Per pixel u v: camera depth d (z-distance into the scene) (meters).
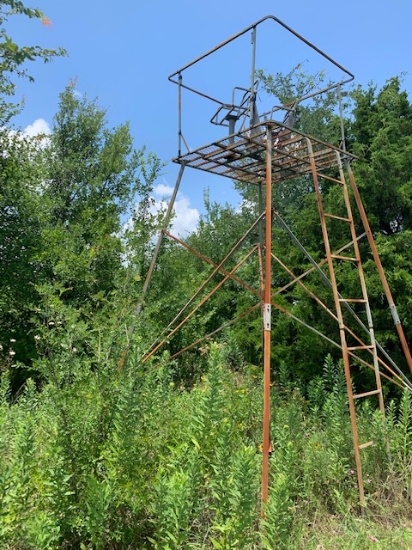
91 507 2.68
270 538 2.88
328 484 4.29
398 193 7.96
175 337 9.38
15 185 9.84
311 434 5.32
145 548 2.97
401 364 7.37
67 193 12.16
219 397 3.70
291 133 4.97
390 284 7.36
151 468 3.27
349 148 9.45
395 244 7.70
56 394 3.10
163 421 3.90
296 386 7.39
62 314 3.51
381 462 4.63
